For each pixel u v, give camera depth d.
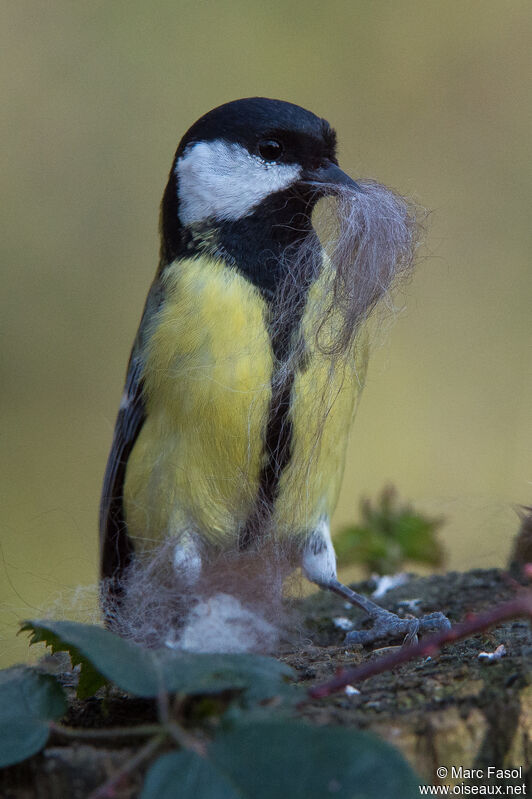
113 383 3.19
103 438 3.05
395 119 3.33
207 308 2.60
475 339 3.03
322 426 2.60
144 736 2.55
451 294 3.08
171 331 2.60
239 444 2.60
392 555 2.64
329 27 3.46
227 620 2.58
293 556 2.62
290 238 2.61
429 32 3.39
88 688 2.56
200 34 3.53
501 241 3.11
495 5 3.36
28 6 3.50
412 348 3.03
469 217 3.14
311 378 2.60
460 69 3.33
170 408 2.61
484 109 3.28
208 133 2.61
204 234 2.61
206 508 2.61
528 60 3.29
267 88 3.45
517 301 3.04
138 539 2.62
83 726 2.56
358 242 2.60
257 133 2.61
